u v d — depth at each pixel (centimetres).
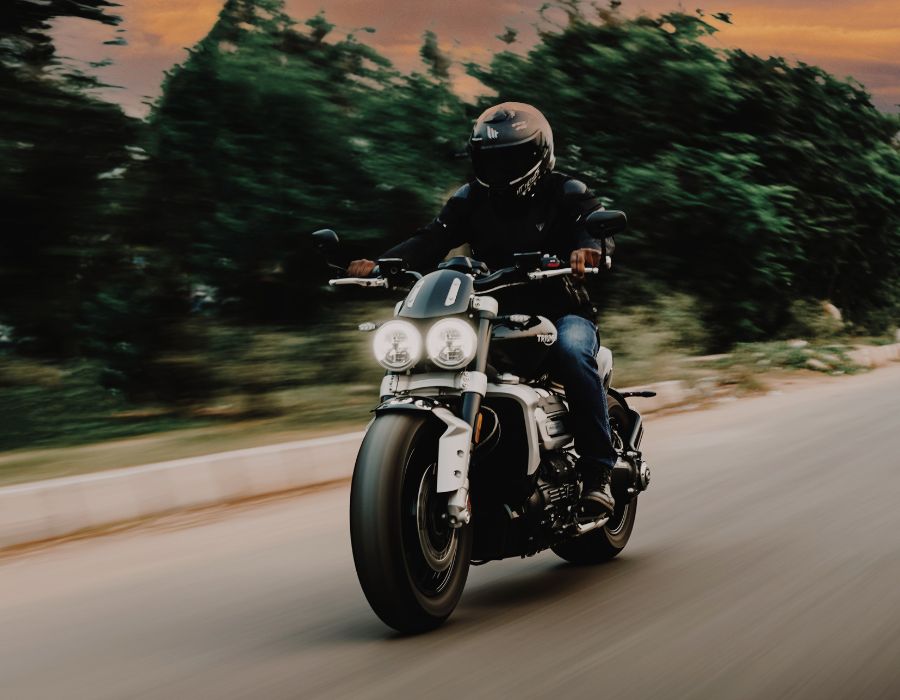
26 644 410
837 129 2228
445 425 388
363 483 367
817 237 2164
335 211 1249
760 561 479
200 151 1203
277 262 1227
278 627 411
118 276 1128
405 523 382
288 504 713
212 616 435
